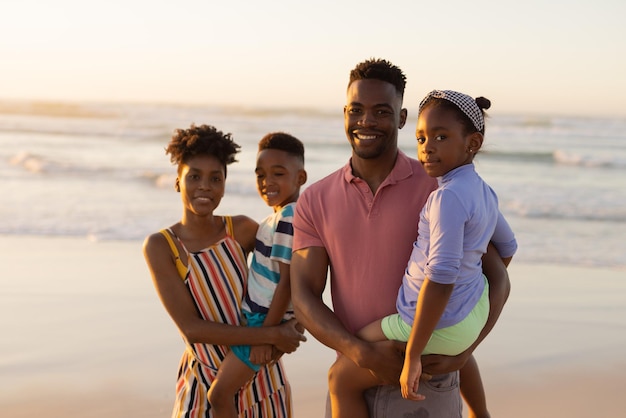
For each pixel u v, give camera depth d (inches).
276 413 141.8
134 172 736.3
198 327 134.2
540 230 500.1
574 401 208.1
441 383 121.3
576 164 877.2
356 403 125.1
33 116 1448.1
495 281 122.4
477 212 112.2
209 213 137.6
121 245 420.8
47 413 192.7
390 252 119.8
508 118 1309.1
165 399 202.4
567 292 335.0
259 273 138.5
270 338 132.9
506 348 254.2
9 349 242.7
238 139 1138.7
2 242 426.9
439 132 114.3
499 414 198.7
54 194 606.2
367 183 122.6
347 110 122.8
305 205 126.9
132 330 262.7
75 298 305.0
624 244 455.8
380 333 117.7
